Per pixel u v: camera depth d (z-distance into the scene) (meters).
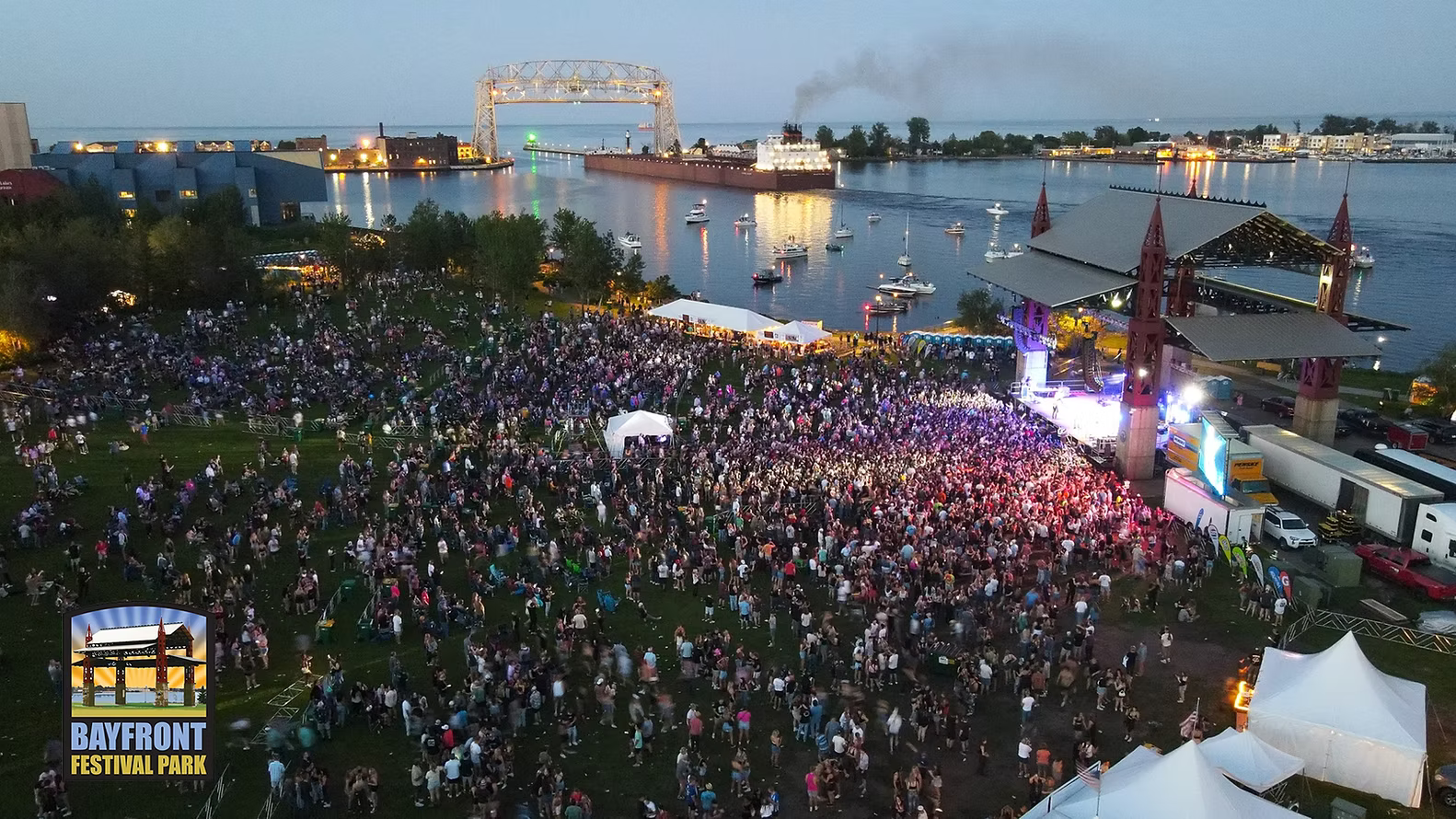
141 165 158.88
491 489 49.41
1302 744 28.44
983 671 32.62
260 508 43.47
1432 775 28.36
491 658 32.97
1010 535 43.28
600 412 62.69
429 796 27.14
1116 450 55.34
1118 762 27.02
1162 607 39.09
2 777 27.23
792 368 75.25
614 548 43.53
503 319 91.50
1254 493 48.09
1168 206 61.47
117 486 47.28
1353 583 40.84
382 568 39.06
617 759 29.45
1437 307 130.38
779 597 38.62
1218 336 53.31
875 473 50.34
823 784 27.36
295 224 159.38
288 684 32.75
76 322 79.88
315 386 64.94
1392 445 58.88
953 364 81.12
